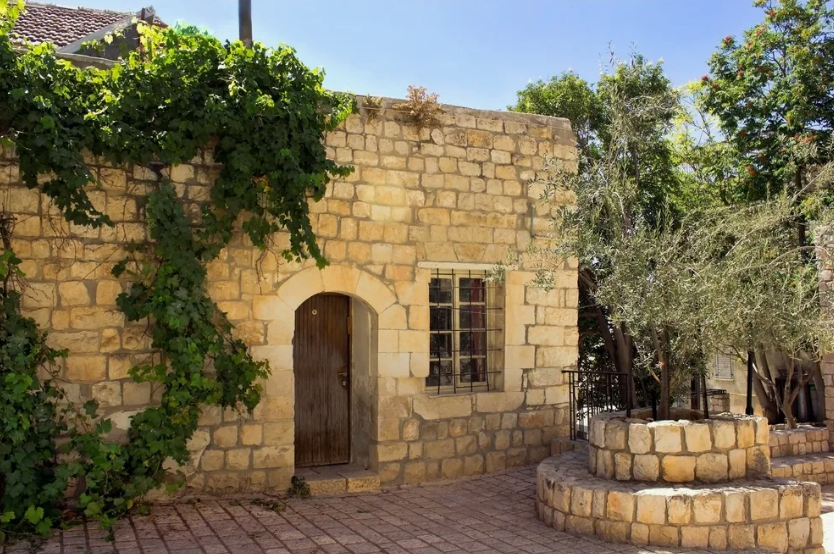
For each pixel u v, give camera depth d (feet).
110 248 22.93
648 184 42.09
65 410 21.26
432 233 28.35
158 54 24.00
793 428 36.91
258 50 24.30
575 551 19.57
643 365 24.30
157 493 23.13
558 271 31.12
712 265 22.20
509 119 30.35
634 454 21.52
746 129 44.47
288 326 25.52
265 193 24.35
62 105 21.26
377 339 27.22
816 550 20.84
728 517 19.93
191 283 23.12
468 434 28.66
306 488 25.31
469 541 20.40
